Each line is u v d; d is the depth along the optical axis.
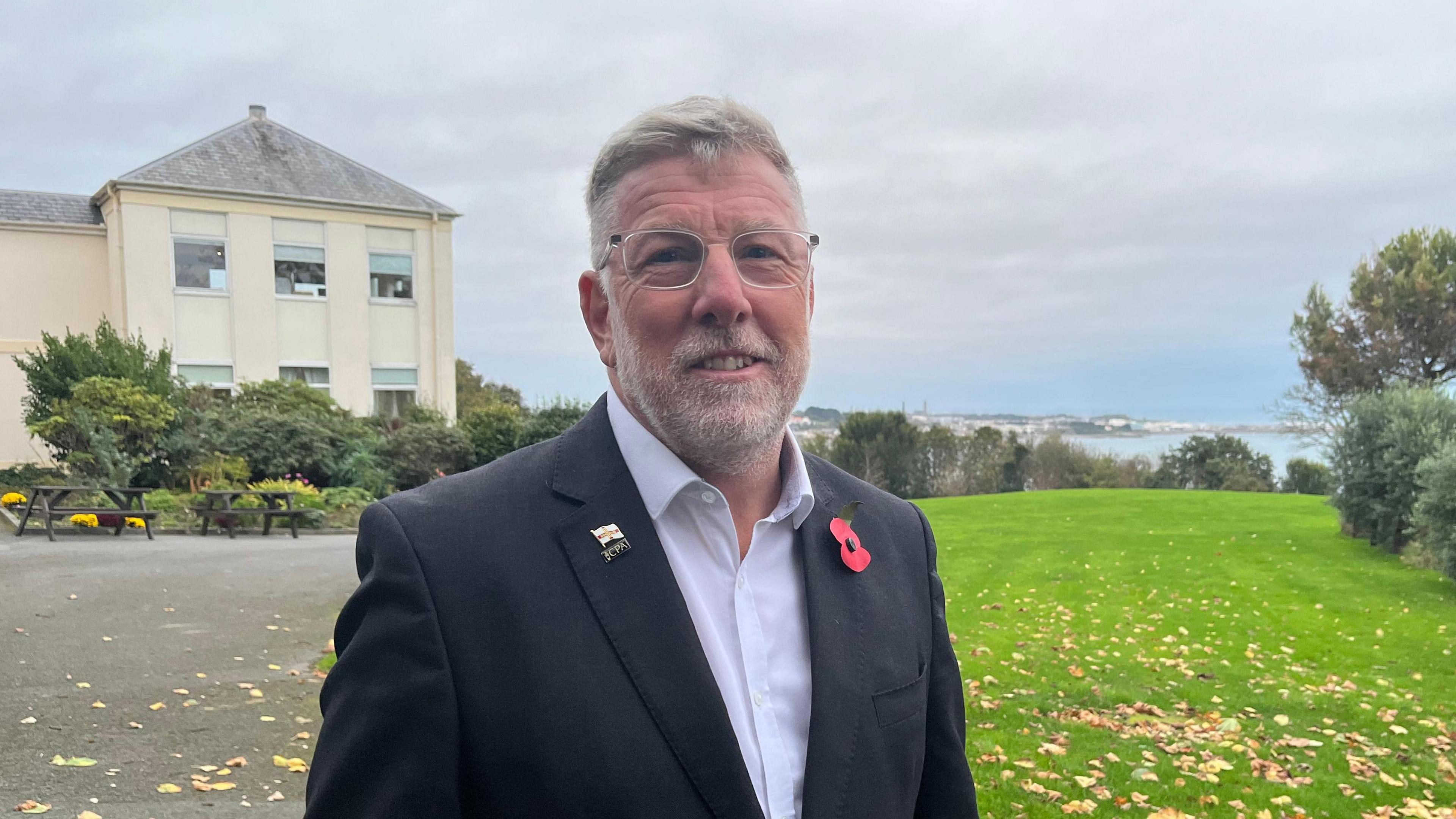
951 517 16.34
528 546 1.22
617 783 1.09
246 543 11.50
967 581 10.12
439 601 1.15
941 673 1.54
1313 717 5.45
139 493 12.05
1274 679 6.29
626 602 1.20
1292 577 10.01
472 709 1.12
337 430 16.97
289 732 4.48
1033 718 5.38
